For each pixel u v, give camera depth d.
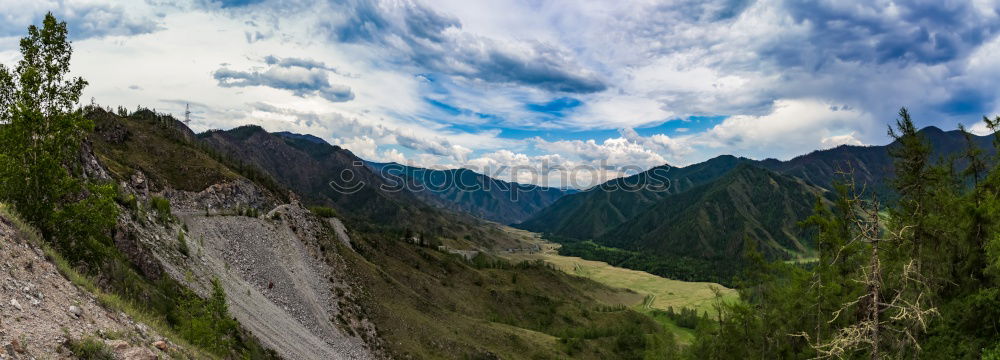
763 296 38.94
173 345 19.16
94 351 13.59
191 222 74.75
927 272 26.59
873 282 14.07
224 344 32.88
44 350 12.22
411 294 114.88
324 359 59.19
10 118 24.77
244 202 121.88
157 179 104.38
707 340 44.56
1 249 16.17
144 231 52.22
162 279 42.16
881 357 16.17
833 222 31.61
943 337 25.11
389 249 176.50
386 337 83.44
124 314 18.81
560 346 125.50
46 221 25.03
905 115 28.98
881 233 14.36
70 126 26.33
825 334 32.25
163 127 140.50
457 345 96.12
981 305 25.11
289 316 66.75
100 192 27.42
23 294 14.46
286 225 97.69
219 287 34.84
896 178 29.44
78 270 24.98
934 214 28.64
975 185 31.28
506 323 159.00
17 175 24.14
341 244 117.44
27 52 25.47
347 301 86.44
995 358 22.09
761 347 38.78
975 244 27.61
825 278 32.09
